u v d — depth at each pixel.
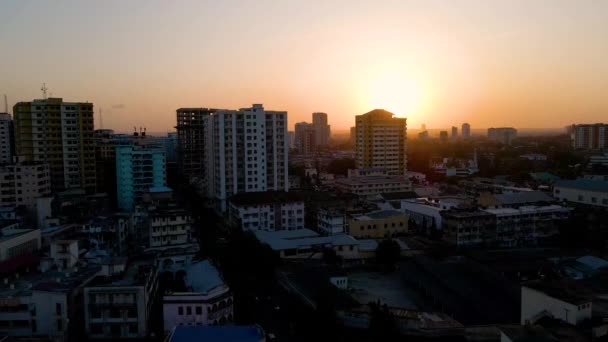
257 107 182.25
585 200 168.50
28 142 187.88
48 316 77.00
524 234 143.50
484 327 78.88
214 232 157.00
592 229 139.38
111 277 85.56
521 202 165.25
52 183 190.25
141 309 78.94
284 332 83.56
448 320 81.06
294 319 87.31
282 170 188.12
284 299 100.12
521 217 144.12
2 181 160.25
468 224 137.50
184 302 81.38
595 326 66.94
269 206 152.88
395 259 121.50
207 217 180.50
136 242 129.50
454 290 94.00
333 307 83.81
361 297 101.56
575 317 67.69
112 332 78.94
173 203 143.00
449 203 166.62
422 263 112.50
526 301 76.06
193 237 134.00
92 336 78.81
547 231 146.00
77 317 80.06
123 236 132.38
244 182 180.38
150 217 119.81
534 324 67.56
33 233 115.56
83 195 177.00
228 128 178.12
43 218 136.12
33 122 187.62
